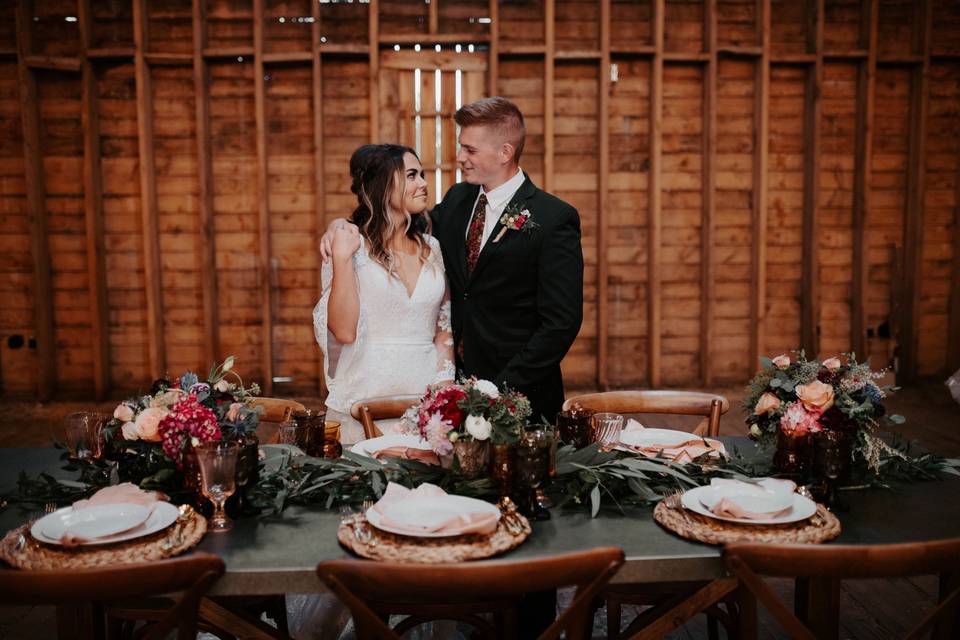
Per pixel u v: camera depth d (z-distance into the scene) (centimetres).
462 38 635
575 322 272
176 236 661
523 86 657
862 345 680
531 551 157
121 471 194
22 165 647
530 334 282
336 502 186
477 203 288
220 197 659
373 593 133
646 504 184
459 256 287
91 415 193
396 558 150
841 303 693
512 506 175
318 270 666
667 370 691
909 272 682
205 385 197
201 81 632
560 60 650
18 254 657
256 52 628
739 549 137
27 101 625
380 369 274
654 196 655
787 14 663
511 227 273
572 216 278
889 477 205
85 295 662
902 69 673
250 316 671
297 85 650
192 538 161
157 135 650
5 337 664
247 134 654
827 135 675
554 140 664
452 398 186
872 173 684
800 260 686
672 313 686
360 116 656
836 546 135
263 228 645
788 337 693
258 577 148
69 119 647
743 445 237
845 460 181
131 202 656
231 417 189
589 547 159
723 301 687
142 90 626
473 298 284
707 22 645
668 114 666
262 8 629
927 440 516
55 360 665
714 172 656
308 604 289
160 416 182
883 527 172
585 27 657
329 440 211
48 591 127
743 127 669
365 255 275
